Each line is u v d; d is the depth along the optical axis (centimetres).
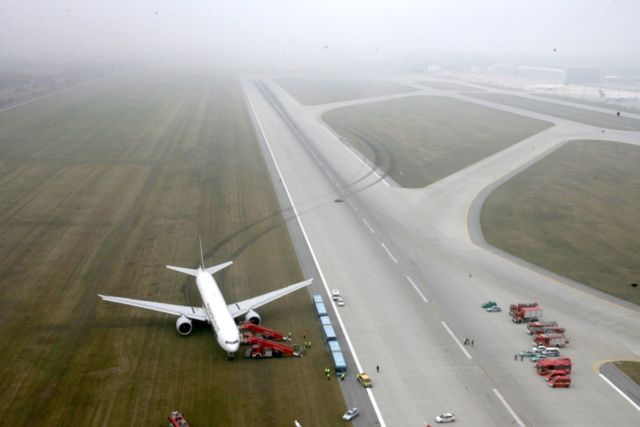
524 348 6209
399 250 8931
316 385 5459
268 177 13012
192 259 8381
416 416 5053
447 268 8281
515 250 9000
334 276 7944
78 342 6084
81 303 6956
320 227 9894
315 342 6234
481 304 7212
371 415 5044
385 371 5738
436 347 6200
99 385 5334
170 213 10381
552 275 8094
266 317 6794
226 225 9862
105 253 8500
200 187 12062
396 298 7325
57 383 5350
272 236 9419
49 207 10512
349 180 12925
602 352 6159
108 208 10556
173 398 5175
